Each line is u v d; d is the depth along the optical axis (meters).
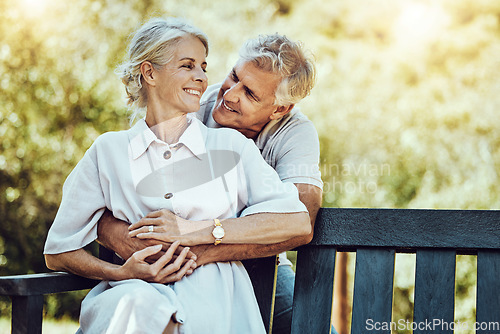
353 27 6.81
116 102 5.90
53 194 5.96
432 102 6.25
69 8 5.96
